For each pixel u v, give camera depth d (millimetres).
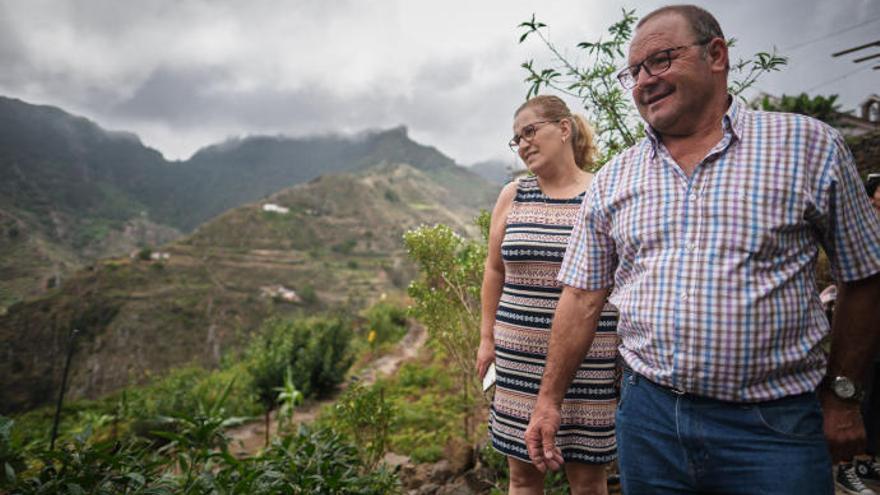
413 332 16359
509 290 1907
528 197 1941
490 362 2115
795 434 1114
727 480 1165
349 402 3518
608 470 2770
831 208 1148
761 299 1110
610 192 1389
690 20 1239
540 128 1839
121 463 2182
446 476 3367
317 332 10477
